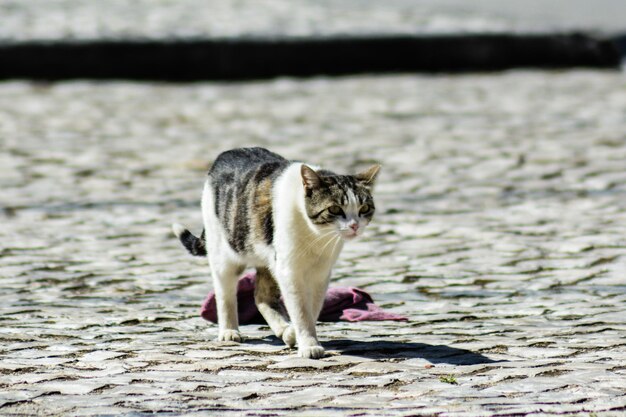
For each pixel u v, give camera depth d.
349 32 29.16
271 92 26.58
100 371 8.22
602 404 7.04
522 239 13.66
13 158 18.97
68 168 18.28
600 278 11.70
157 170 18.20
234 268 9.47
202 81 28.17
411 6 35.75
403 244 13.60
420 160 18.69
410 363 8.43
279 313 9.63
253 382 7.88
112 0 35.03
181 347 9.13
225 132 21.42
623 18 35.12
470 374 8.01
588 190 16.31
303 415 6.87
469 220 14.79
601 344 8.89
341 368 8.32
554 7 37.38
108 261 12.77
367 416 6.82
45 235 14.10
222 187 9.44
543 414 6.82
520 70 30.02
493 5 37.44
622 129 20.98
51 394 7.53
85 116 23.19
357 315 10.16
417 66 29.47
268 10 33.44
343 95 25.97
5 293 11.22
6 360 8.56
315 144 20.03
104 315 10.32
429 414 6.85
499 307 10.59
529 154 18.97
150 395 7.49
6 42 27.16
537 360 8.40
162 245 13.63
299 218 8.70
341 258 12.98
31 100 25.06
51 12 31.89
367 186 9.05
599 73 29.69
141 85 27.52
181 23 30.36
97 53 27.66
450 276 11.99
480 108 23.91
